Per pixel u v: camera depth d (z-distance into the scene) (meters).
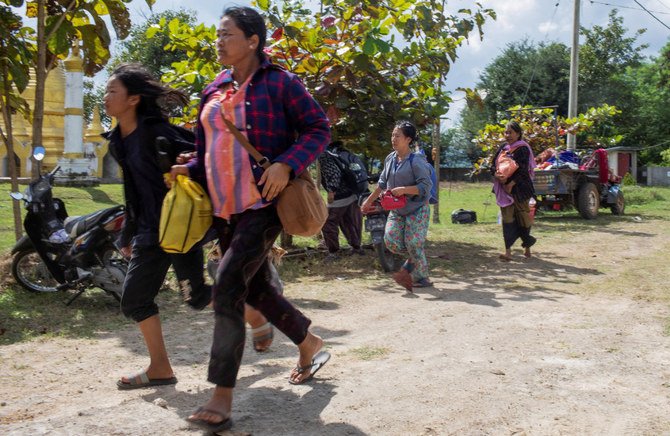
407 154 6.09
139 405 2.98
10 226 10.46
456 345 4.25
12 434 2.60
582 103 39.97
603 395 3.23
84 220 5.36
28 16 6.66
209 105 2.85
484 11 8.12
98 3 6.62
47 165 22.72
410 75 8.16
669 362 3.82
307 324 3.28
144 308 3.28
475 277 7.19
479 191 28.92
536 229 12.42
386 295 6.16
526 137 15.59
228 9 2.85
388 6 7.61
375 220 7.47
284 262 7.83
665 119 43.16
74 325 4.85
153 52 28.78
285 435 2.68
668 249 9.49
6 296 5.56
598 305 5.57
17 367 3.73
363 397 3.16
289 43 7.23
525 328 4.72
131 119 3.19
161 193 3.18
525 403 3.10
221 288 2.65
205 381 3.47
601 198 15.22
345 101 7.42
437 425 2.81
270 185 2.61
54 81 23.53
